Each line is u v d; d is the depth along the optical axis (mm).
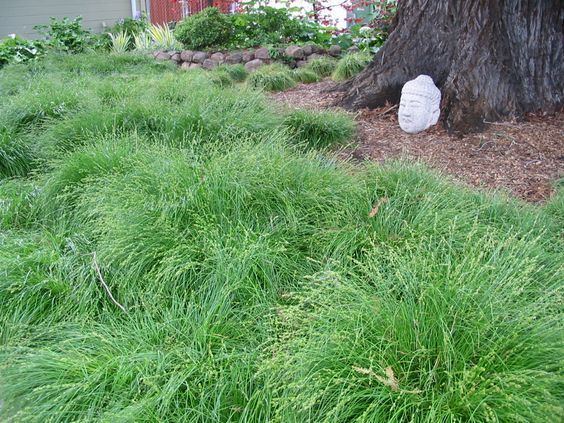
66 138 5375
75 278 3375
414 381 2309
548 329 2342
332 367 2359
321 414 2234
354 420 2168
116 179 4031
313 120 5957
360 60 9414
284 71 9656
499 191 4613
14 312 3178
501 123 6090
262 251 3180
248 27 12109
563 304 2539
